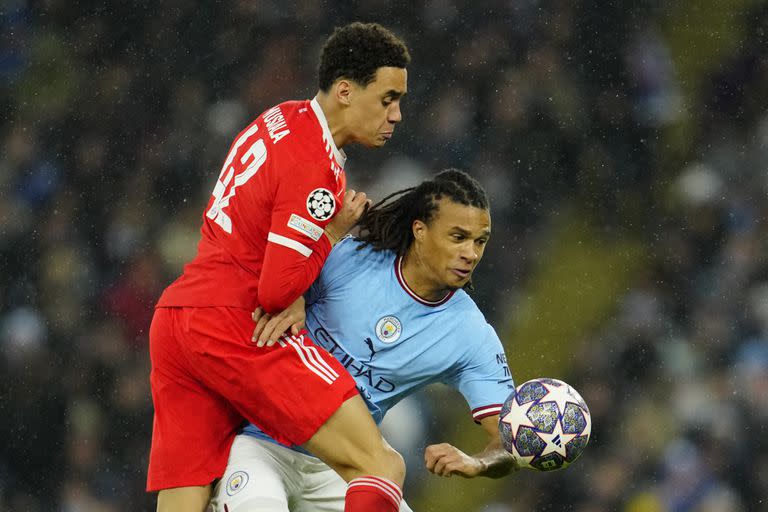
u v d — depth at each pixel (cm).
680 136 4969
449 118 4862
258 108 4969
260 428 1611
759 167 4931
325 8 5091
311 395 1555
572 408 1579
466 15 5044
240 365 1557
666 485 4066
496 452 1664
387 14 5072
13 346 4384
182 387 1612
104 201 4759
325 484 1720
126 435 4228
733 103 5034
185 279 1606
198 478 1608
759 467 4122
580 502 3997
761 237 4772
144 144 4900
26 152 4862
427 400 3956
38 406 4278
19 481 4178
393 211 1684
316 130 1562
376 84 1557
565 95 4944
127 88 4994
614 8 5094
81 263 4603
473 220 1605
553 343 4450
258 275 1576
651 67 5019
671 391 4312
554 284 4588
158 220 4725
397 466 1547
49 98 4975
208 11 5069
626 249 4734
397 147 4800
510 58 4984
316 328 1692
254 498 1562
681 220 4797
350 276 1683
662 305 4581
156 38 5062
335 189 1546
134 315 4466
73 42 5069
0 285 4559
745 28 5156
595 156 4866
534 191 4781
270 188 1542
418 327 1677
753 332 4534
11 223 4681
